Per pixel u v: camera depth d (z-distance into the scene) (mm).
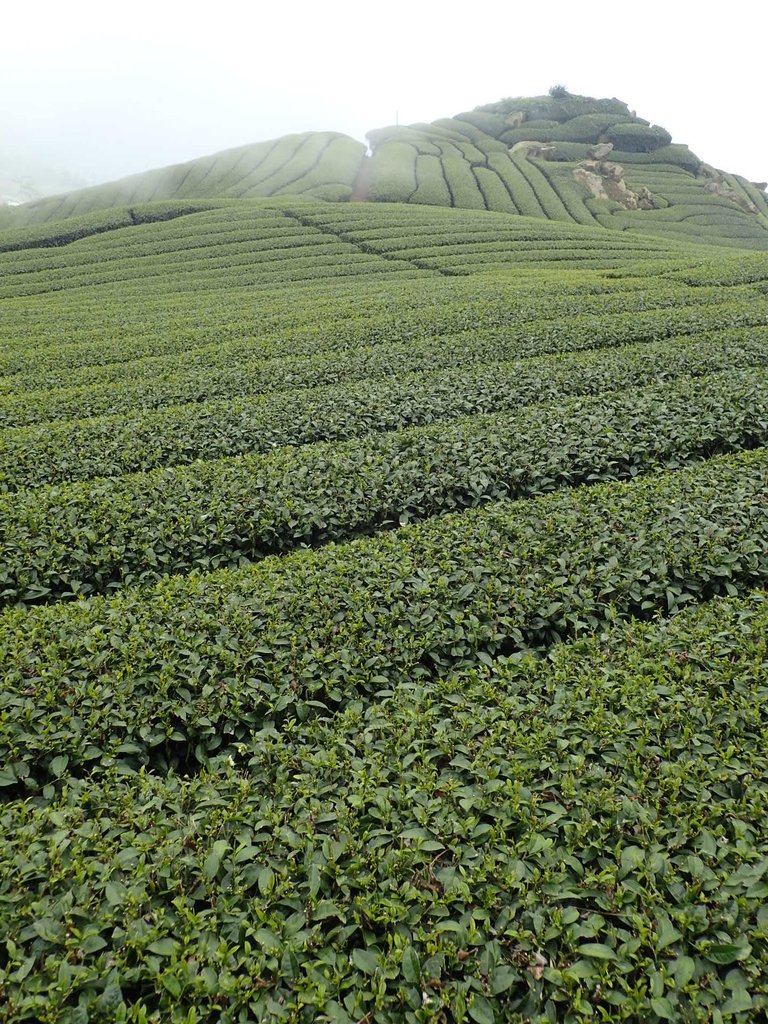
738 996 4684
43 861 5727
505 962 5055
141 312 40844
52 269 57844
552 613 9141
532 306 30500
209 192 100250
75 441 17281
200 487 13352
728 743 6879
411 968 4855
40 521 12156
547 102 121562
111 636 8688
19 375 27641
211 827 6113
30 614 9789
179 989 4801
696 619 8984
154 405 21719
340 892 5598
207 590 9883
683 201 95375
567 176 95625
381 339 27500
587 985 4887
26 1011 4672
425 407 18438
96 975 4926
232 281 49562
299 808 6344
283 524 12312
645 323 26016
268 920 5273
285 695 7852
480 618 9203
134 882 5566
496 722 7289
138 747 7352
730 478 12602
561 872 5578
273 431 17406
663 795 6281
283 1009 4734
